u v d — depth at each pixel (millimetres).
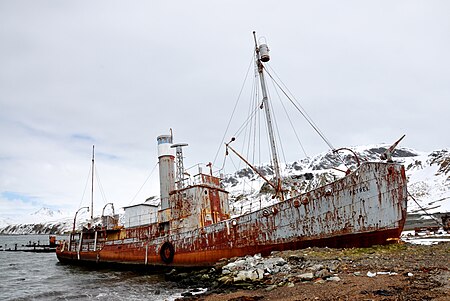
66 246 40562
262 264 18281
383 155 21094
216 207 28266
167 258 26938
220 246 24109
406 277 12719
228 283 17234
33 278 30531
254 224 23031
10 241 166125
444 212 85125
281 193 24812
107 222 35281
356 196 20109
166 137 32406
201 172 28469
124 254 31031
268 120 25891
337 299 11109
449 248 17938
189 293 17766
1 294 23172
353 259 16938
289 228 21766
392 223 19547
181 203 27906
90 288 23328
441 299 9742
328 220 20688
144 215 33062
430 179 148125
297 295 12453
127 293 20641
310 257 18234
